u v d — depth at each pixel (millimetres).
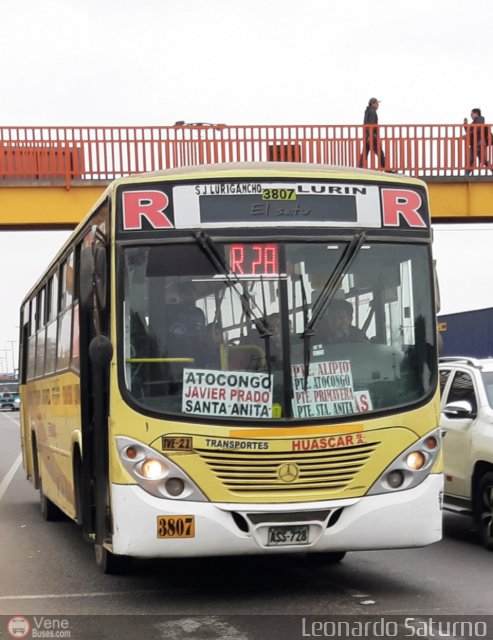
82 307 9484
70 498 11383
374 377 8812
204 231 8859
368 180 9188
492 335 39219
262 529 8398
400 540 8633
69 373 11320
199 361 8617
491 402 11828
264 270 8828
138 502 8359
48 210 26359
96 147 26188
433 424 8891
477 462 11562
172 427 8453
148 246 8812
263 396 8586
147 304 8711
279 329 8711
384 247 9109
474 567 10359
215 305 8742
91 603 8836
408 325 9031
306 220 8992
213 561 10961
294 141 26297
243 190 8969
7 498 19156
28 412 17125
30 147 26250
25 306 18078
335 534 8477
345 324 8836
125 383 8562
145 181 8891
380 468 8641
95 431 9055
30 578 10195
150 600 8922
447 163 27250
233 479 8430
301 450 8508
